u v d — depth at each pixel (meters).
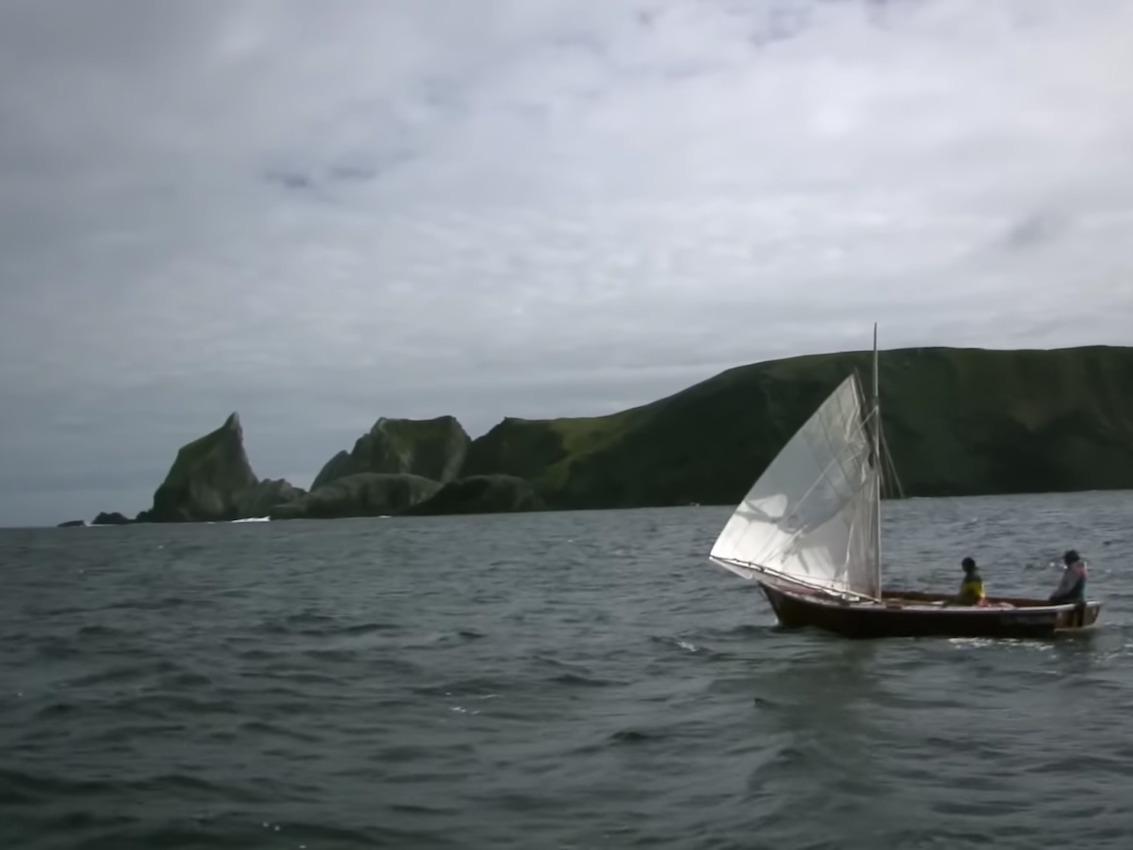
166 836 12.54
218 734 17.70
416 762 15.75
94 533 185.88
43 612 39.44
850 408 27.53
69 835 12.61
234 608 39.56
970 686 20.75
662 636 28.97
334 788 14.44
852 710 18.70
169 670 24.14
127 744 17.05
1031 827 12.30
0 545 123.00
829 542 27.69
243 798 13.98
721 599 38.75
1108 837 11.92
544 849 11.95
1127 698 19.22
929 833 12.16
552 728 17.89
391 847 12.10
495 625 32.56
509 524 147.88
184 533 164.12
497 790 14.22
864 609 26.81
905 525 91.56
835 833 12.23
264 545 105.75
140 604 42.06
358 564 67.44
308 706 19.98
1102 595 35.56
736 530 28.05
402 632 31.16
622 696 20.59
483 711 19.38
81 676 23.66
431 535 117.62
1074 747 15.79
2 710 19.86
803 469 27.89
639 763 15.43
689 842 12.09
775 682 21.62
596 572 54.47
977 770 14.70
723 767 15.09
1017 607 26.66
